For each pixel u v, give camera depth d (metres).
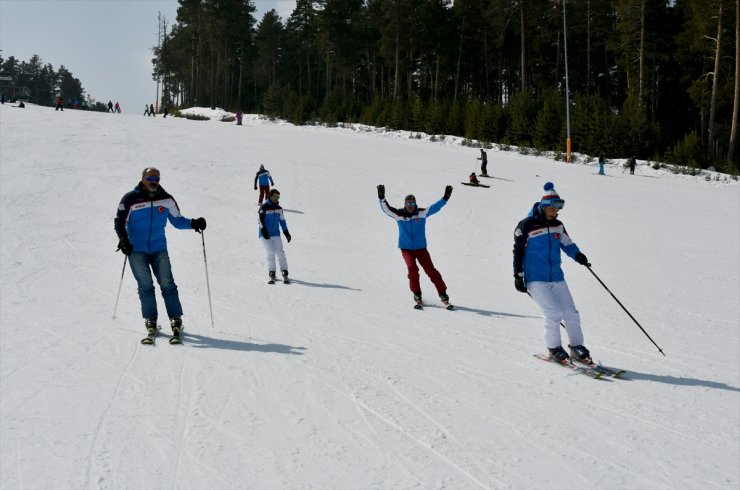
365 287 9.19
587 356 5.38
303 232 14.52
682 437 3.97
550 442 3.80
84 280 8.62
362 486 3.13
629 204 21.83
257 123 56.34
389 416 4.10
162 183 18.66
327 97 57.78
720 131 46.97
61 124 31.14
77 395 4.28
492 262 11.95
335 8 65.19
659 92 58.06
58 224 13.03
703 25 40.59
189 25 81.88
